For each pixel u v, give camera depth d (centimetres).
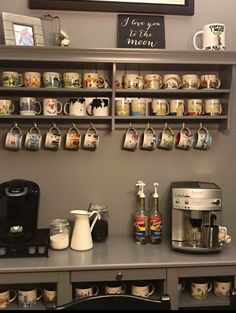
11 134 174
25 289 157
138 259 155
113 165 188
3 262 150
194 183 181
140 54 167
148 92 176
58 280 147
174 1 187
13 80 166
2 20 173
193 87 176
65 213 187
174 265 151
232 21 192
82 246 165
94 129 183
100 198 188
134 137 182
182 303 159
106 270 150
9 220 161
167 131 186
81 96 182
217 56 171
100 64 176
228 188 193
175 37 189
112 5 182
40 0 178
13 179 178
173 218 168
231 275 155
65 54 164
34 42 172
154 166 190
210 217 166
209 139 186
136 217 178
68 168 186
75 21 184
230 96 177
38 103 175
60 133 183
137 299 93
